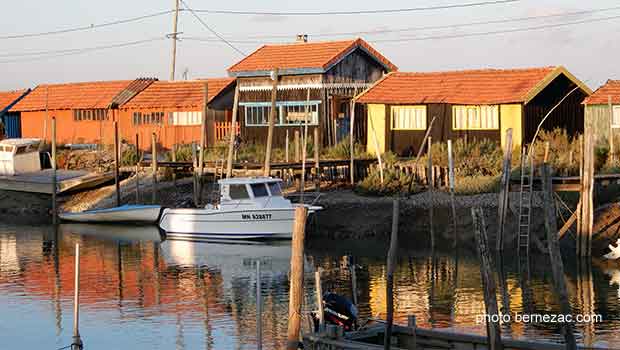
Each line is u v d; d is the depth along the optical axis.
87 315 32.38
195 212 49.12
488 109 54.84
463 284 35.62
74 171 63.81
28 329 30.66
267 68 63.91
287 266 40.91
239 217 47.97
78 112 77.69
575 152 49.16
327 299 26.12
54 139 57.44
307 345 24.33
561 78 56.66
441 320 30.11
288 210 47.03
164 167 59.78
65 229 54.16
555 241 19.73
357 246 44.66
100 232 52.69
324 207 49.12
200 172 53.41
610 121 52.56
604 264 38.41
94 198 60.44
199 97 70.50
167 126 71.88
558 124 56.50
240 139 64.94
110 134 75.44
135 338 29.23
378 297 33.78
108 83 78.44
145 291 36.19
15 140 65.00
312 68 61.94
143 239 49.88
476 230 21.36
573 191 42.47
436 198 47.34
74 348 27.27
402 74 60.84
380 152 57.19
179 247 46.94
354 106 60.06
